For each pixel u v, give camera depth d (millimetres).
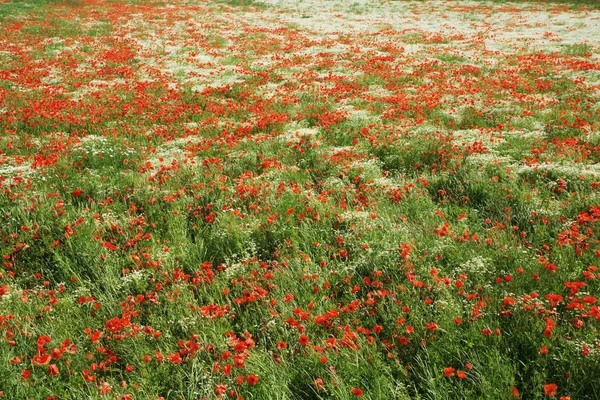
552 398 3137
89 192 7781
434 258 5340
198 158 9734
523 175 7793
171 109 13703
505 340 3768
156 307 4863
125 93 15789
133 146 10438
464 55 21844
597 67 16953
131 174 8484
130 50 24016
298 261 5367
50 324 4562
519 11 36375
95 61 21219
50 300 4875
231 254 5859
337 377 3469
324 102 14492
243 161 9172
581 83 14812
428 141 9914
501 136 10258
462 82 16391
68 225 6328
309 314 4363
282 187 7422
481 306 4098
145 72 19906
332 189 7531
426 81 17203
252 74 18938
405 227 6066
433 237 5781
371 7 41688
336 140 10734
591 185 6816
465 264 4914
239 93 15820
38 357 3629
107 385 3561
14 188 7656
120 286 5156
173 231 6457
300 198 7105
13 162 9312
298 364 3869
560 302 4266
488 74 17812
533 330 3809
